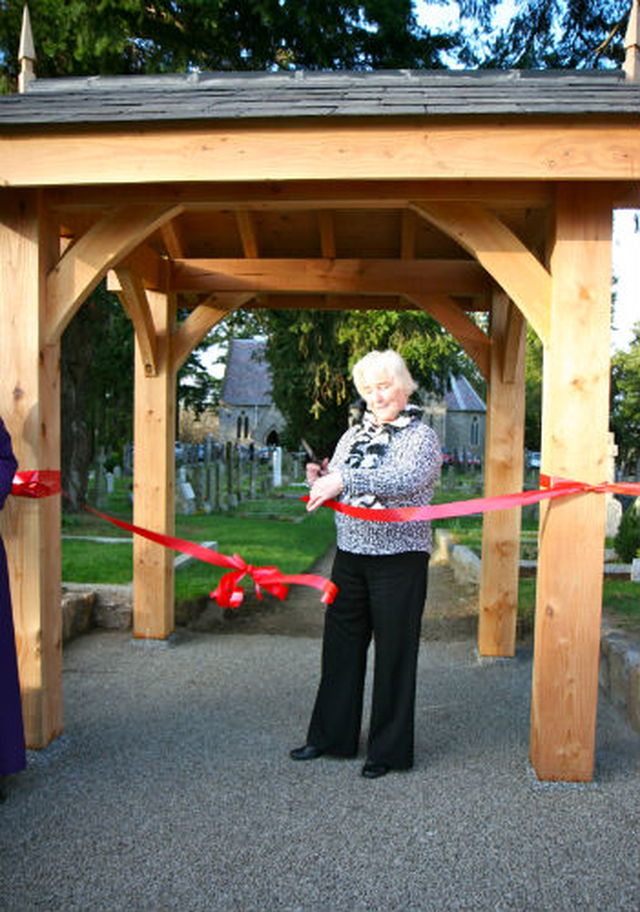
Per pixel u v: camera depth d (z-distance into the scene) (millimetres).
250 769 2963
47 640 3098
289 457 22203
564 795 2762
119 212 2998
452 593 6676
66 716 3504
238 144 2674
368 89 2863
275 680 4090
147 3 6891
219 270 4586
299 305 5258
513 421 4410
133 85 3070
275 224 4242
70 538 7883
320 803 2689
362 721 3578
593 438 2783
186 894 2150
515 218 3518
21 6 6613
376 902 2123
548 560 2811
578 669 2818
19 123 2672
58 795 2729
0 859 2312
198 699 3770
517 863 2314
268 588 2670
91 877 2227
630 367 29062
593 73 2924
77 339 10508
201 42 7348
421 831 2498
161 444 4648
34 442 2982
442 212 2859
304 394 16688
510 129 2582
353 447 2959
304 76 2992
